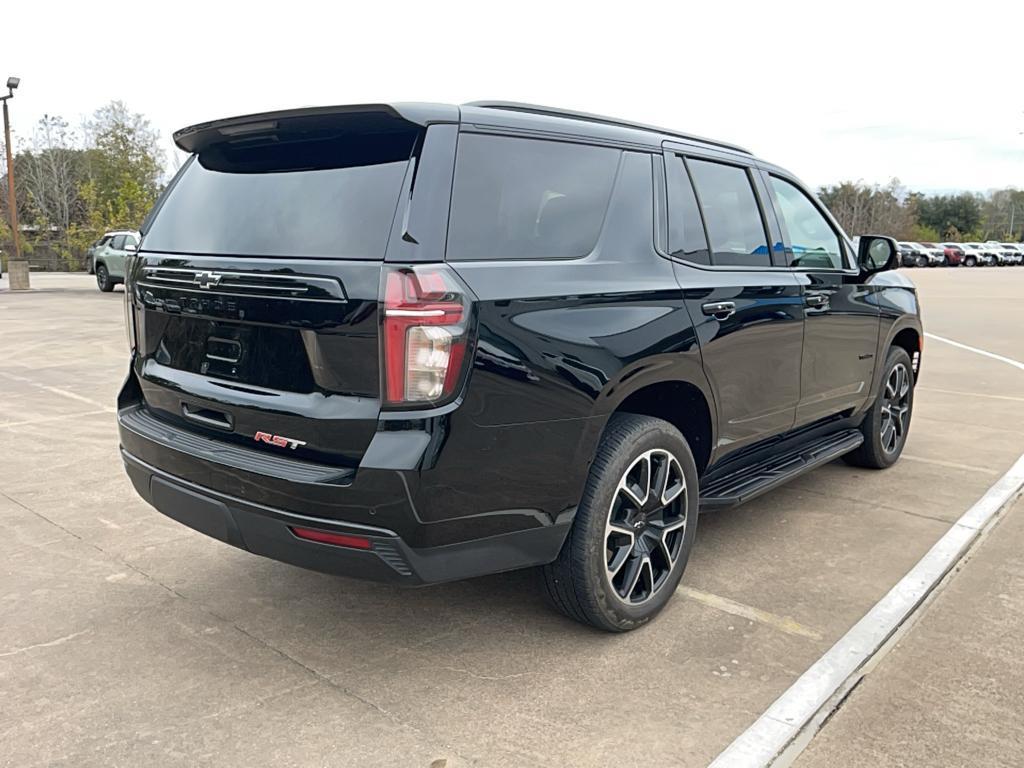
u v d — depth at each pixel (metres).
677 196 3.50
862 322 4.75
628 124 3.47
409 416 2.44
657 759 2.44
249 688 2.81
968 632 3.24
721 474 3.90
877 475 5.44
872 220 79.06
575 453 2.83
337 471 2.52
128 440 3.20
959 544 4.18
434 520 2.50
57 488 4.99
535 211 2.88
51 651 3.05
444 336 2.44
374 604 3.48
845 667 2.97
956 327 15.30
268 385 2.72
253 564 3.89
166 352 3.17
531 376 2.66
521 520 2.73
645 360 3.03
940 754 2.48
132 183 41.88
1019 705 2.74
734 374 3.59
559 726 2.60
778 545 4.17
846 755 2.47
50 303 18.97
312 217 2.69
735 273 3.69
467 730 2.58
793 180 4.44
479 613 3.40
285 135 2.91
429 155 2.59
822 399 4.45
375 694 2.78
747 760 2.43
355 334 2.47
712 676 2.90
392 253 2.46
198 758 2.43
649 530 3.25
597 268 3.00
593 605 3.04
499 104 3.06
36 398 7.79
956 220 97.19
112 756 2.43
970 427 6.87
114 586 3.63
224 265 2.81
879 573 3.82
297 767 2.39
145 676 2.89
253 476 2.63
